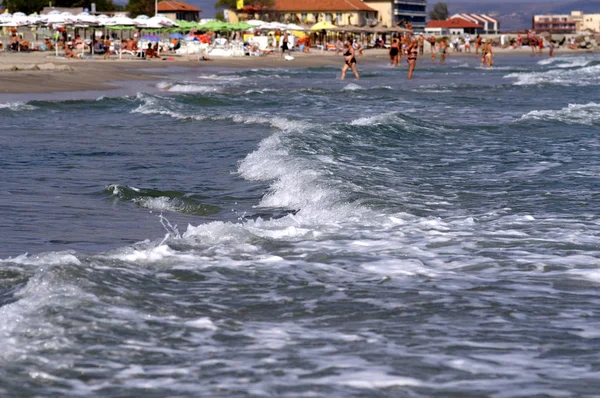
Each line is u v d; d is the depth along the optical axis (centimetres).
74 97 6450
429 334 1187
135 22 13388
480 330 1207
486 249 1734
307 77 10400
